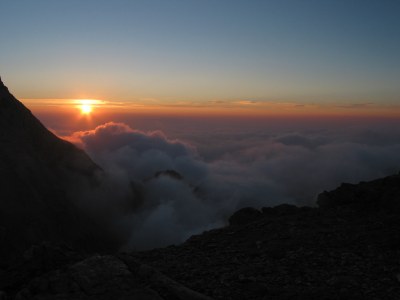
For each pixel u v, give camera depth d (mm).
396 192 13156
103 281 7102
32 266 8320
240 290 7273
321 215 12945
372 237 9883
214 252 10109
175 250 10656
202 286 7559
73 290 6855
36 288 7129
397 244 9156
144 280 7207
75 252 9273
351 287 7105
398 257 8477
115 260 8008
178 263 9250
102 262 7887
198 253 10117
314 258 8766
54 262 8492
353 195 14078
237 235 11719
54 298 6566
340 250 9164
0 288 7684
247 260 9117
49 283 7172
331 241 9930
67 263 8469
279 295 6926
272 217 13781
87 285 6961
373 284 7195
